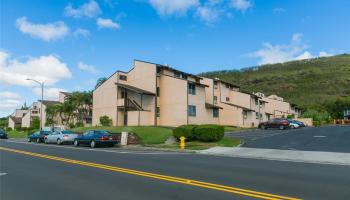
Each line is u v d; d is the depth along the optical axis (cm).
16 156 1970
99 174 1239
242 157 1908
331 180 1094
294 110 9025
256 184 1020
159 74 4809
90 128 4234
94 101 5169
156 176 1177
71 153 2167
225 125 5547
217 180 1092
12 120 10812
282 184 1019
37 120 7369
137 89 4628
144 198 845
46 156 1956
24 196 889
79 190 955
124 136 3094
